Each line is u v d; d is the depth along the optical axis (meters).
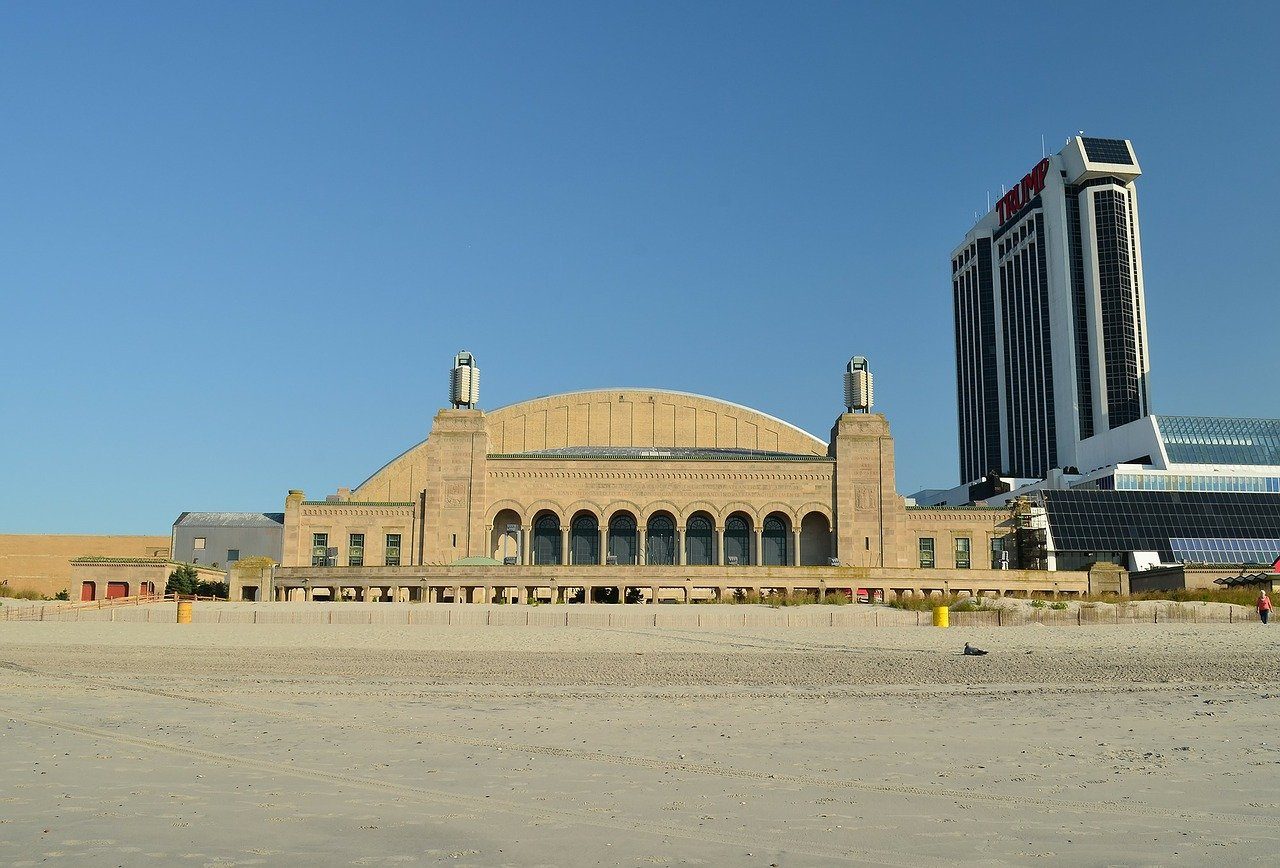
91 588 106.50
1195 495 126.12
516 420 125.19
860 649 49.78
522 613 68.69
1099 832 17.58
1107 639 53.03
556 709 31.98
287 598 98.81
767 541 111.06
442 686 37.94
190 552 124.38
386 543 110.25
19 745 25.75
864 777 21.81
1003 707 31.66
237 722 29.39
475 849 16.86
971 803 19.58
